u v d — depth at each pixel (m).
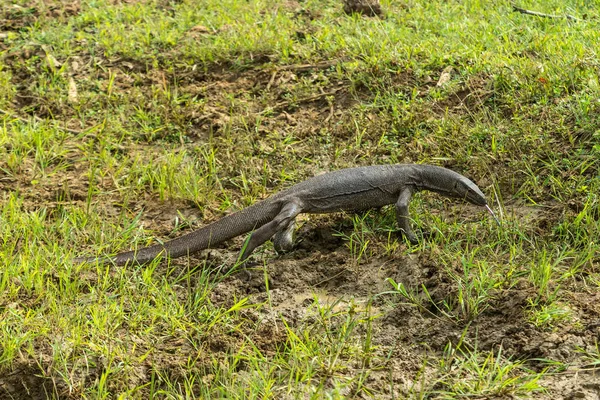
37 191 12.73
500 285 9.79
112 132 14.31
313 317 9.75
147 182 13.01
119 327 9.53
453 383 8.52
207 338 9.33
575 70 13.66
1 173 13.17
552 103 13.16
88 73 15.97
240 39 16.36
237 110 14.68
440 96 13.91
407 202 11.30
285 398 8.39
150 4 18.61
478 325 9.34
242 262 10.70
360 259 10.93
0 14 17.98
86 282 10.23
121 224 11.96
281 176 12.91
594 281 9.80
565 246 10.30
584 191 11.36
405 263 10.52
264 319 9.76
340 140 13.63
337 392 8.18
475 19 16.78
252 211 11.12
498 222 10.84
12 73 15.98
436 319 9.55
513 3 17.41
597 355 8.62
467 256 10.51
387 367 8.84
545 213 11.27
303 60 15.72
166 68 16.08
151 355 9.12
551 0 17.48
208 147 13.82
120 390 8.67
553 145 12.37
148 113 14.73
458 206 11.85
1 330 9.25
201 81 15.76
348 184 11.39
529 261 10.28
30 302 9.88
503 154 12.45
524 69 13.88
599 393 8.19
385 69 14.75
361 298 10.21
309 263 10.92
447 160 12.64
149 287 10.16
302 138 13.84
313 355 8.88
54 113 14.94
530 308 9.35
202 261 11.06
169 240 11.27
